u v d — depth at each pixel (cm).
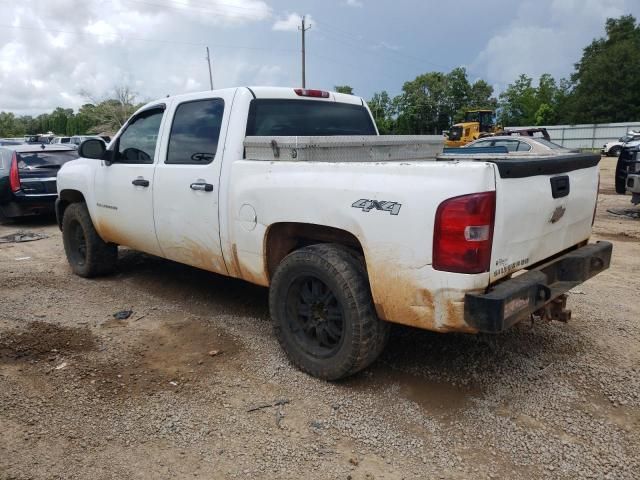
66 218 620
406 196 304
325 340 365
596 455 286
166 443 297
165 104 486
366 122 525
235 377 370
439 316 301
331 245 359
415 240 301
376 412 326
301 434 304
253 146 399
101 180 548
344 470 274
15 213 1002
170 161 468
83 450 291
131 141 523
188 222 448
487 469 276
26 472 273
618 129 4725
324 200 341
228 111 423
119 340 433
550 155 392
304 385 358
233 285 575
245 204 393
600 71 5731
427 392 348
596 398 341
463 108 7138
